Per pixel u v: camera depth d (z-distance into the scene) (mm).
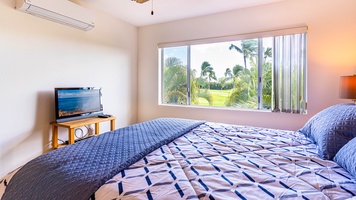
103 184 854
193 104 3742
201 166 1054
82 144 1364
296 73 2752
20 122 2266
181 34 3619
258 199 750
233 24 3162
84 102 2861
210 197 760
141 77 4102
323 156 1177
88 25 2814
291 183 875
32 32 2344
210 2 2865
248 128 1944
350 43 2469
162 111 3898
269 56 3045
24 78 2283
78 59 2904
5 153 2145
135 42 4039
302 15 2701
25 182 996
